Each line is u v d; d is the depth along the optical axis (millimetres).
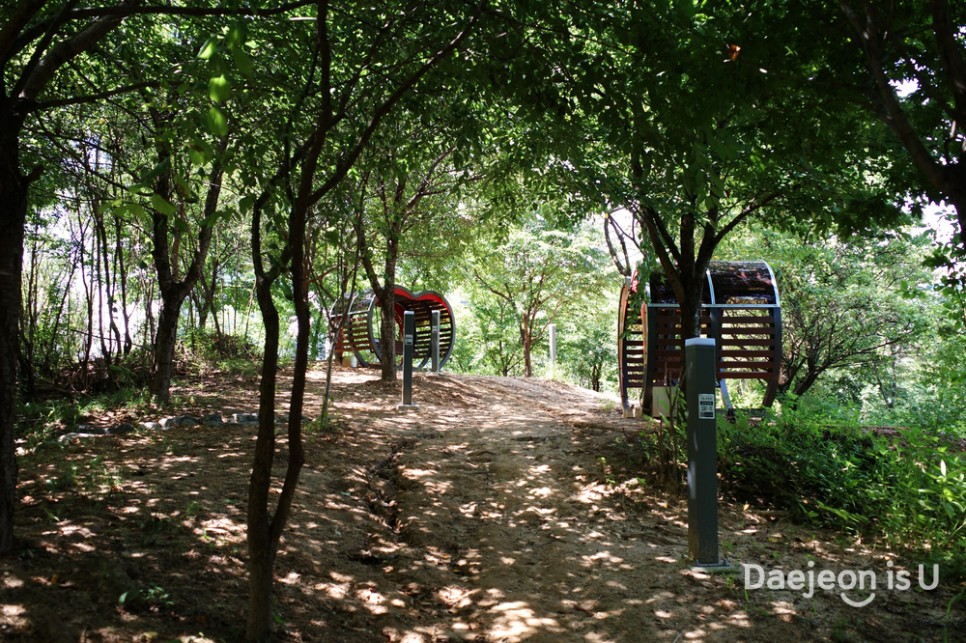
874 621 4125
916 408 8461
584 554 5219
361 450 8023
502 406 13367
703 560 5008
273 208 3744
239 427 8461
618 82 4016
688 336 8539
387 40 4359
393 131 5926
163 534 4504
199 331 15852
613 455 7832
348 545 5102
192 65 4023
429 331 22719
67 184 8508
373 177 9656
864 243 15109
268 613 3521
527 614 4180
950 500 5574
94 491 5234
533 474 7297
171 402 9836
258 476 3502
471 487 6848
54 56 4473
